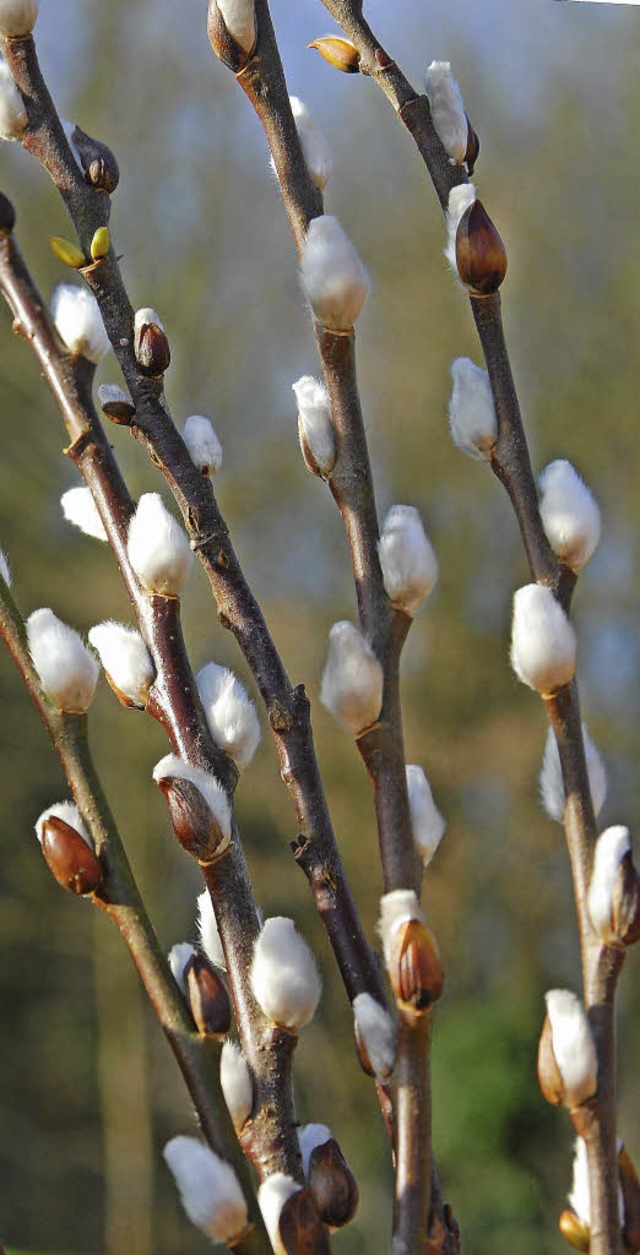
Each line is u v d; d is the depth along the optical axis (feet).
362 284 2.70
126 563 2.82
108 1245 22.41
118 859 2.73
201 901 2.87
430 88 2.81
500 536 23.65
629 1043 19.71
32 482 21.70
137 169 22.86
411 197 23.27
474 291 2.74
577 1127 2.64
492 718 23.44
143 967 2.72
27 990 25.04
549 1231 19.89
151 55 22.88
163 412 2.84
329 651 2.65
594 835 2.68
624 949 2.65
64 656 2.73
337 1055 21.98
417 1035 2.59
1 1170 24.93
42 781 23.80
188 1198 2.62
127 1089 22.53
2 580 2.78
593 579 22.49
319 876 2.79
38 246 20.33
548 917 23.66
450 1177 20.30
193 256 22.82
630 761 22.02
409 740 23.49
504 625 23.61
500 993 23.13
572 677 2.68
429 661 23.73
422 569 2.68
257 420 23.41
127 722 20.92
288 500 23.43
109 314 2.84
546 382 22.86
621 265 22.75
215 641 20.16
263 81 2.80
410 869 2.65
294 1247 2.63
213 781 2.74
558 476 2.73
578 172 23.02
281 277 23.36
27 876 23.59
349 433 2.72
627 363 22.61
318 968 2.71
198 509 2.83
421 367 23.26
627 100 22.86
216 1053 2.71
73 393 2.82
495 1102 20.38
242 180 23.30
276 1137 2.72
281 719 2.81
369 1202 21.15
